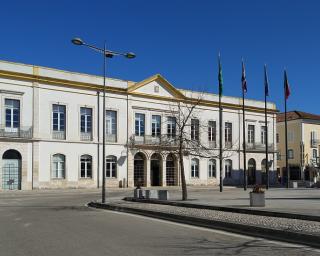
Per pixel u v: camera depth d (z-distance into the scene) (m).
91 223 15.84
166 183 53.78
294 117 75.19
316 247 10.74
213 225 15.02
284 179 68.94
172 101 54.62
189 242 11.42
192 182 56.06
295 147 74.75
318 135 76.06
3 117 42.06
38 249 10.30
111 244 11.02
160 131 53.47
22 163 42.94
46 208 23.39
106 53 29.00
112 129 49.75
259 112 64.00
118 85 50.06
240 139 61.53
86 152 47.44
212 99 58.78
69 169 46.09
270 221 14.84
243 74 45.50
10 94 42.56
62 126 46.00
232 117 60.94
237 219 15.55
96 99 48.41
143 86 52.19
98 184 48.12
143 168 52.25
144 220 17.09
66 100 46.19
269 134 64.88
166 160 53.84
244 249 10.38
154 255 9.59
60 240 11.65
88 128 47.88
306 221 14.84
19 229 14.02
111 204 23.88
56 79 45.25
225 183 59.62
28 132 43.31
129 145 50.44
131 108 51.09
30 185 43.41
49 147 44.81
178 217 17.14
